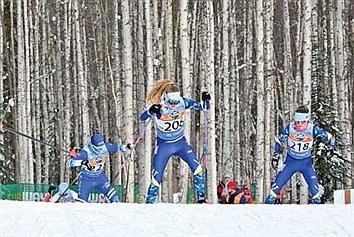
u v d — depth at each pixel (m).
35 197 48.31
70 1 57.81
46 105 58.94
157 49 51.72
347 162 49.28
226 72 51.28
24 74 54.16
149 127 42.50
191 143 54.03
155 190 23.48
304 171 25.64
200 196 23.38
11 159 58.81
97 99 62.72
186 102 23.67
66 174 56.41
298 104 52.84
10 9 59.12
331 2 55.56
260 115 42.81
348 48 59.81
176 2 58.62
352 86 61.50
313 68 56.00
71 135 63.25
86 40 60.25
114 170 54.56
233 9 56.06
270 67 46.25
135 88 55.47
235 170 54.97
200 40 57.66
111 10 58.16
